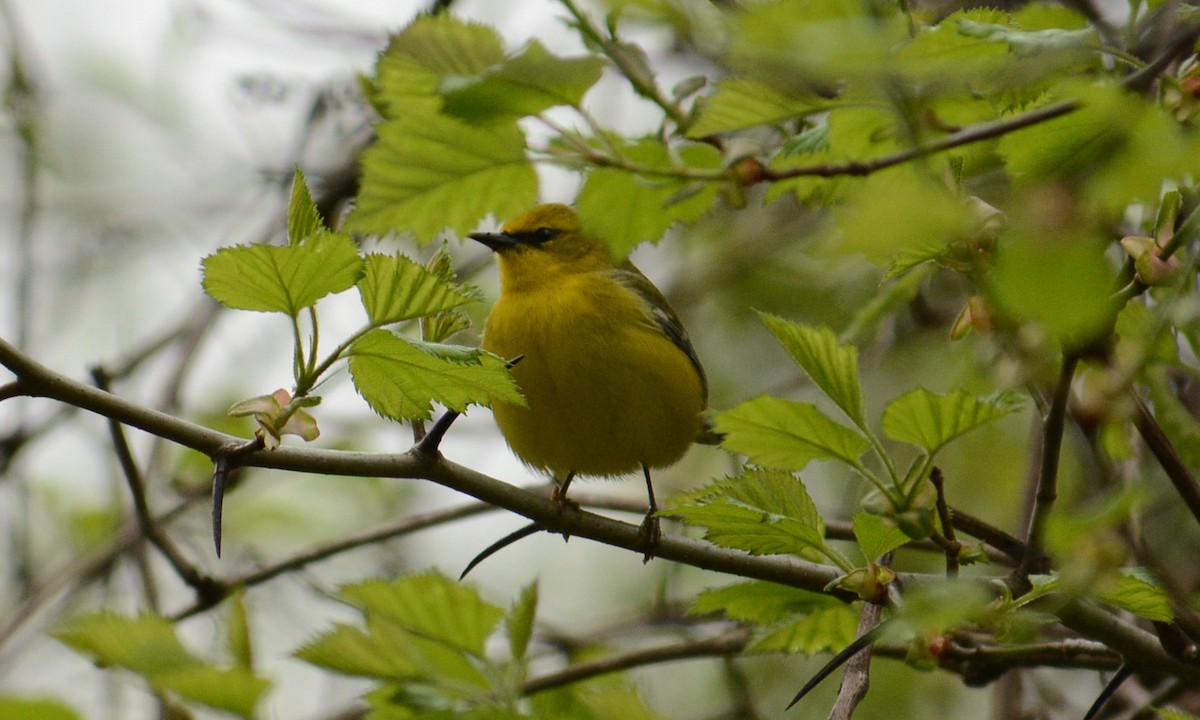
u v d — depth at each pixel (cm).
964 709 1670
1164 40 782
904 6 662
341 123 1561
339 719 1365
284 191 1673
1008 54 596
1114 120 531
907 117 536
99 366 919
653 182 652
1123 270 674
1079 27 785
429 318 781
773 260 1903
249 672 541
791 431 740
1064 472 1282
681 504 791
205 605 1118
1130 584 695
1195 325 843
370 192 704
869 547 739
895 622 586
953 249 615
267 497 1834
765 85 594
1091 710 829
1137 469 957
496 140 680
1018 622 679
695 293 1920
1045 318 399
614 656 1176
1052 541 557
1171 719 720
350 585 668
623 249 710
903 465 1398
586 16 641
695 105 668
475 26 638
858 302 1705
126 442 1062
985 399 692
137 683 602
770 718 1644
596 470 1315
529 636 669
